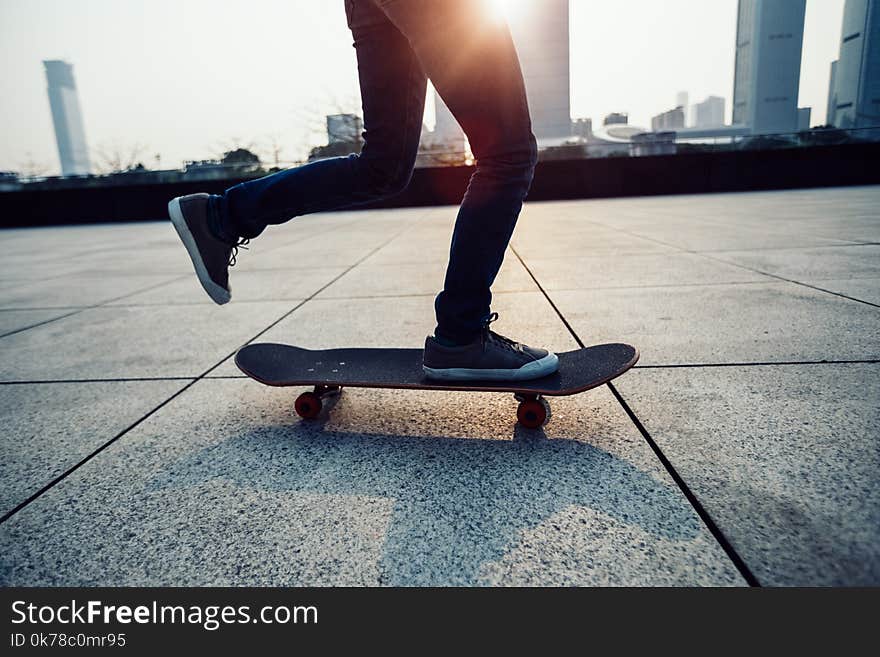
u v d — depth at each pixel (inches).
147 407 79.8
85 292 184.7
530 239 274.7
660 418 67.2
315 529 48.4
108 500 54.8
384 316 128.3
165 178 708.0
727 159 666.2
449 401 77.8
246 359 75.8
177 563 44.9
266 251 289.4
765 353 88.0
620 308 124.0
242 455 63.5
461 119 58.5
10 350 113.8
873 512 45.9
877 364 80.3
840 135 650.8
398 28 58.4
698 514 47.5
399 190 73.0
